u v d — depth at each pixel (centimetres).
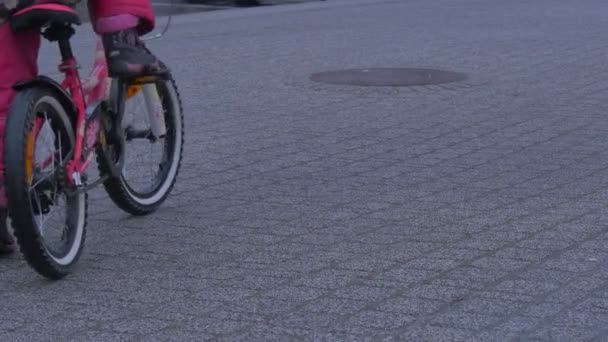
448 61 1381
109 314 522
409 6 2323
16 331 504
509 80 1216
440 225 659
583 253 598
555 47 1498
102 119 618
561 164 812
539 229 645
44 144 564
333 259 597
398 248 614
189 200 737
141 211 686
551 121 977
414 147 884
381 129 961
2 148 558
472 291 541
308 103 1098
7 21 555
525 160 829
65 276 577
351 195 738
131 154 707
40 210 560
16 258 618
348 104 1088
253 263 594
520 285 548
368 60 1408
